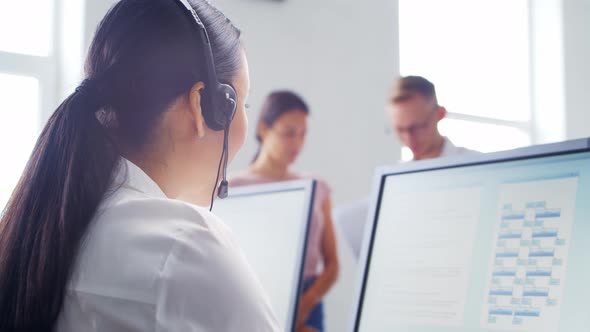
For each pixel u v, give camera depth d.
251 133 3.18
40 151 0.76
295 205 1.39
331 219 3.27
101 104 0.77
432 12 4.02
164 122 0.80
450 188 1.05
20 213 0.74
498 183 0.99
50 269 0.71
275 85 3.27
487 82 4.16
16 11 2.95
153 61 0.78
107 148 0.77
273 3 3.30
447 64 4.05
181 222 0.73
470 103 4.10
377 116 3.53
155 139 0.80
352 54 3.50
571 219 0.89
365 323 1.11
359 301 1.13
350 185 3.41
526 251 0.93
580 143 0.89
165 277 0.68
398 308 1.07
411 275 1.07
